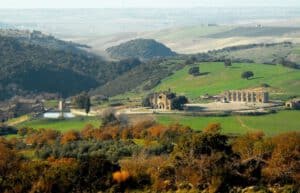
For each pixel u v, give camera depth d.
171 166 187.88
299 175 179.62
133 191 179.25
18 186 185.00
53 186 183.88
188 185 176.50
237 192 168.88
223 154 184.75
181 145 195.25
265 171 181.88
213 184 172.75
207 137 191.62
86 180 184.12
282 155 188.25
